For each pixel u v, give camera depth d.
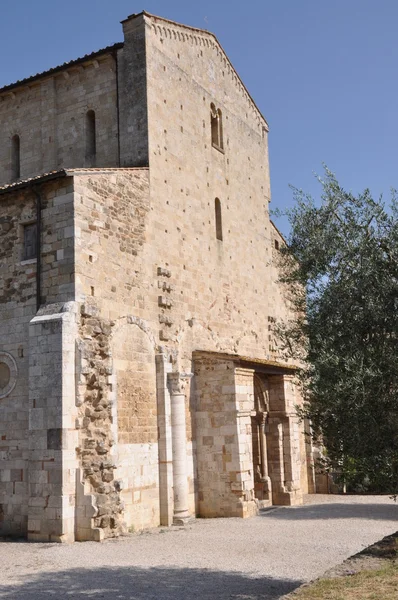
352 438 13.48
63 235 21.94
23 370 21.94
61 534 19.72
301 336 16.61
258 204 36.75
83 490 20.31
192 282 28.83
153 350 25.22
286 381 31.48
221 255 31.78
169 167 28.12
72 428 20.56
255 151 37.31
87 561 17.05
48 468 20.23
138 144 26.97
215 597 13.32
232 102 35.22
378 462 13.03
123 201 24.62
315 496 35.50
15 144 30.28
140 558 17.41
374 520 24.52
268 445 31.16
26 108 29.97
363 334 13.86
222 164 33.16
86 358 21.33
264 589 13.97
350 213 15.27
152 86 27.59
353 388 13.12
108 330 22.61
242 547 18.98
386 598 11.25
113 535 20.83
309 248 15.66
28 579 15.05
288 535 21.08
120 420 22.88
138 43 27.64
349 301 14.13
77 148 28.42
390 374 13.22
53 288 21.84
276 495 30.58
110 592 13.80
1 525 21.44
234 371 26.80
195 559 17.25
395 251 13.82
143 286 25.14
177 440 25.14
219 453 26.62
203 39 32.59
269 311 36.12
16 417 21.80
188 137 30.09
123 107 27.56
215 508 26.39
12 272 22.83
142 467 23.66
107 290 23.02
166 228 27.28
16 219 23.12
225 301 31.58
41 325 21.16
